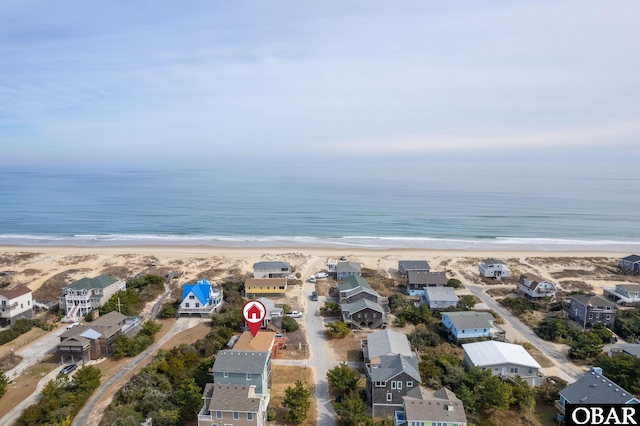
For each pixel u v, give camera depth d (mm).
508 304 79500
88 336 57844
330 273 98500
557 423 43531
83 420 43219
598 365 52844
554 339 64500
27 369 55344
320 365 56375
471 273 100188
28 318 72375
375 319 68625
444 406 39344
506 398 44094
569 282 93688
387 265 105750
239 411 38531
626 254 120625
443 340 64000
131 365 56094
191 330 68438
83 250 121875
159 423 41031
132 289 81750
